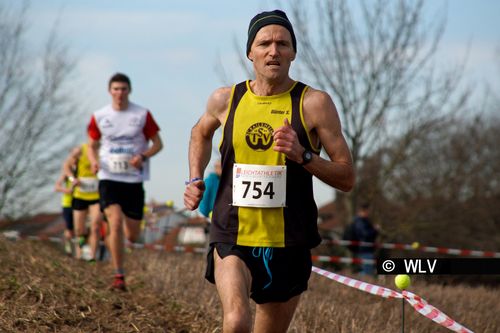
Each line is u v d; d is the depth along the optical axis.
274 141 6.84
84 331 9.69
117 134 13.92
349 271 20.58
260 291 7.19
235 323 6.35
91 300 11.16
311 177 7.27
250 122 7.16
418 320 12.68
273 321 7.38
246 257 7.07
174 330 10.47
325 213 46.75
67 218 23.34
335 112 7.15
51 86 42.31
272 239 7.09
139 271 15.79
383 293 8.62
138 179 13.82
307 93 7.16
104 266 16.95
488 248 43.38
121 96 13.99
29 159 41.88
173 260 17.78
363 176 37.06
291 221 7.11
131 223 13.94
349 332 10.77
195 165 7.61
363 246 23.84
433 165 44.34
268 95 7.22
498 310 14.99
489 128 50.41
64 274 12.92
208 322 10.91
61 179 22.38
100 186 13.72
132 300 12.09
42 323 9.62
